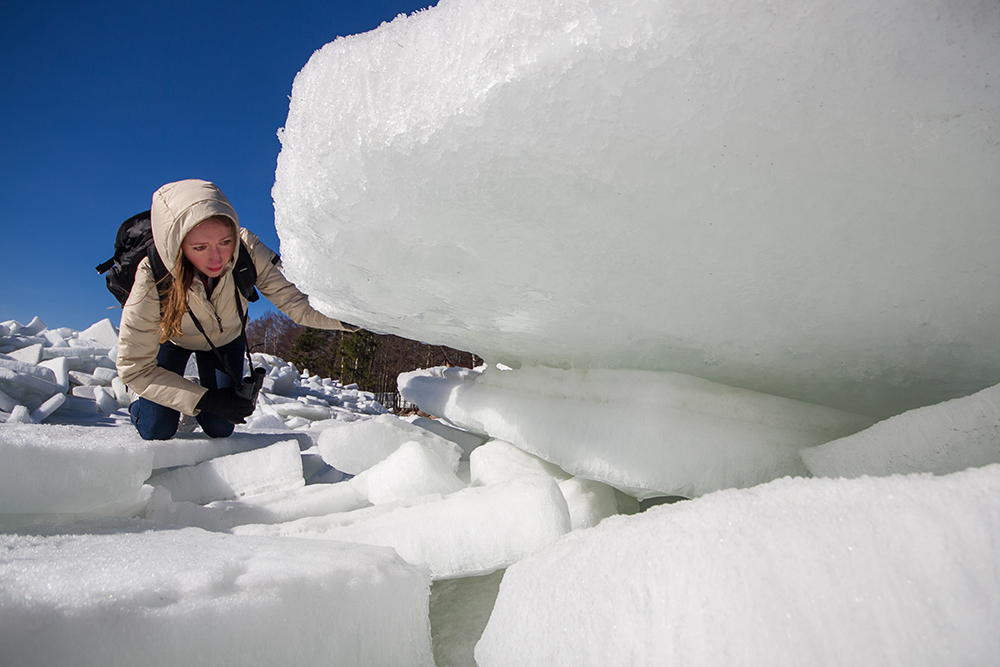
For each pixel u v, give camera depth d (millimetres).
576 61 771
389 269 1237
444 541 1144
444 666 925
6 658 569
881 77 734
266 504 1760
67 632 596
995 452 758
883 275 914
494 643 793
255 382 2490
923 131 766
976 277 873
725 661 481
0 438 1240
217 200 2193
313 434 3271
